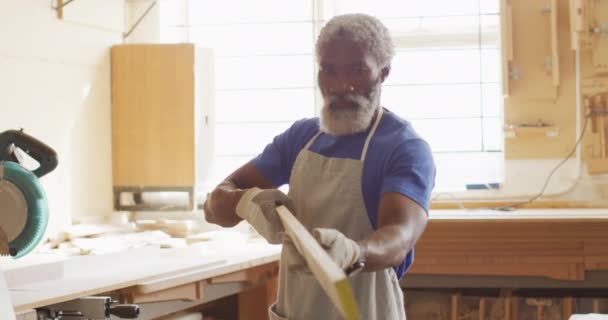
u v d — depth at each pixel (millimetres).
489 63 4828
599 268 4105
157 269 2893
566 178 4672
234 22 4953
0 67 3830
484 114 4840
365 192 1718
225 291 3271
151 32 4820
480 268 4195
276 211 1614
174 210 4543
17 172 2232
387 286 1760
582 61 4613
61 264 2734
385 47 1651
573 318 2518
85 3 4324
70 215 4270
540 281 4188
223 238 3912
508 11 4598
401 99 4910
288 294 1860
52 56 4141
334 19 1672
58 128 4191
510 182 4723
